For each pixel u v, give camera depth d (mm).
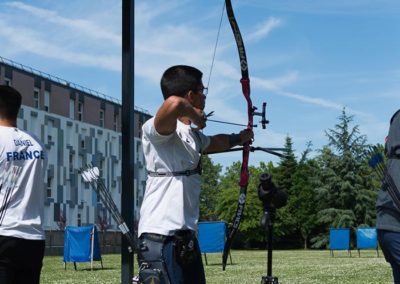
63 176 61469
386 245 4789
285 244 71125
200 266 4262
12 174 4715
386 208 4797
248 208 67125
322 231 69812
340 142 66938
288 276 16703
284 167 70562
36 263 4766
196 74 4184
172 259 4055
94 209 65562
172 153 4184
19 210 4691
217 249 23875
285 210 67750
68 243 20672
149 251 4086
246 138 4730
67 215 61688
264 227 5043
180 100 3934
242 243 70000
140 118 68062
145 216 4191
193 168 4262
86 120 66375
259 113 4855
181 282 4082
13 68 54688
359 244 34750
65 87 62656
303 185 69625
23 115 55719
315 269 20109
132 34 5984
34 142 4914
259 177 4977
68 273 18969
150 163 4234
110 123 71125
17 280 4715
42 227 4840
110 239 52594
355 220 65375
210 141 4508
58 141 61062
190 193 4215
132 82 5977
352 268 20391
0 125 4848
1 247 4586
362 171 65438
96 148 68125
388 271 18297
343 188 65062
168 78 4160
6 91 4848
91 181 4473
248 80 4945
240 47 5059
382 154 5020
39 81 58469
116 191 71688
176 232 4094
